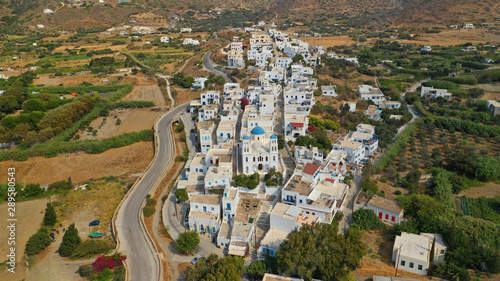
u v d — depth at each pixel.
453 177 124.25
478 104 196.38
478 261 85.56
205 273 83.19
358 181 128.62
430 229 97.50
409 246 89.94
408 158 147.50
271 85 193.38
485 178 128.88
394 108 197.88
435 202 104.75
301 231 88.88
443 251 89.19
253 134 131.62
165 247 99.44
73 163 154.00
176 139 169.88
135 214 114.75
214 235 102.75
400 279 81.19
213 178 113.25
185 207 116.94
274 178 118.62
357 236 90.62
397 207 105.56
